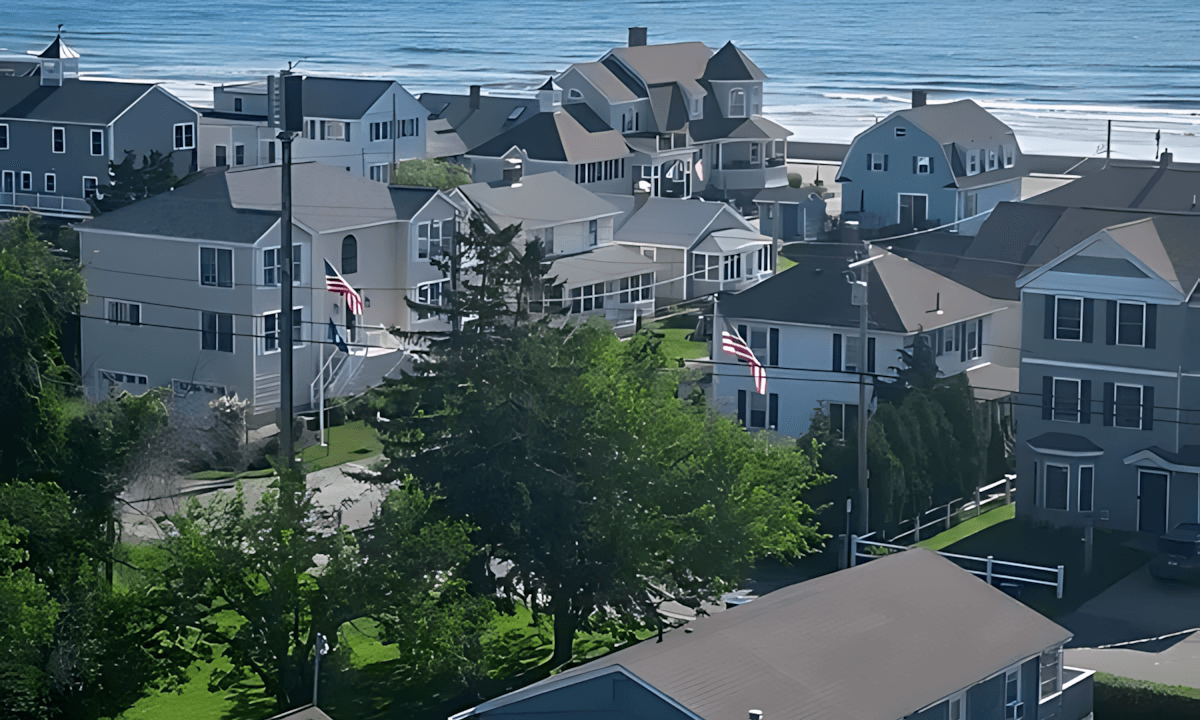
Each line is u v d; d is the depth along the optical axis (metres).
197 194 97.38
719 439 59.41
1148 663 60.34
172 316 95.62
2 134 146.50
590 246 125.88
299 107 67.81
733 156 174.75
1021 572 71.00
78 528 51.50
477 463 56.56
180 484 74.12
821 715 43.81
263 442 86.81
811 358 87.12
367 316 103.31
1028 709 51.28
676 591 59.38
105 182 143.25
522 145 158.50
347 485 82.62
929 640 49.34
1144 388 76.19
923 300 87.75
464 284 65.81
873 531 73.81
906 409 76.62
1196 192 118.50
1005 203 111.75
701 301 128.75
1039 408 78.69
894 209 154.25
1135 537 76.06
